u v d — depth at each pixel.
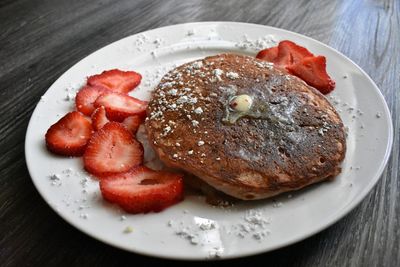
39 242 0.30
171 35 0.46
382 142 0.33
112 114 0.37
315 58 0.40
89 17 0.52
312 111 0.35
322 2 0.53
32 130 0.36
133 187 0.31
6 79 0.44
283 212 0.30
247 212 0.30
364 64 0.44
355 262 0.28
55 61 0.46
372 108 0.36
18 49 0.48
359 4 0.53
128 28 0.50
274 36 0.45
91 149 0.33
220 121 0.34
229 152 0.32
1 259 0.29
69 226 0.31
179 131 0.33
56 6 0.54
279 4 0.53
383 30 0.48
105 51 0.44
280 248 0.28
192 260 0.27
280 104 0.35
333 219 0.29
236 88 0.36
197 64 0.40
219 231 0.29
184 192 0.32
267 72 0.38
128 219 0.29
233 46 0.45
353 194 0.30
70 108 0.38
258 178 0.31
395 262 0.28
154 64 0.44
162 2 0.54
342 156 0.32
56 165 0.33
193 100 0.35
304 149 0.32
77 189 0.31
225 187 0.31
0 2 0.56
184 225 0.29
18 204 0.32
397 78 0.42
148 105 0.37
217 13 0.52
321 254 0.29
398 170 0.33
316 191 0.31
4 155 0.36
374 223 0.30
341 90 0.38
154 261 0.28
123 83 0.41
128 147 0.34
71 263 0.29
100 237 0.28
